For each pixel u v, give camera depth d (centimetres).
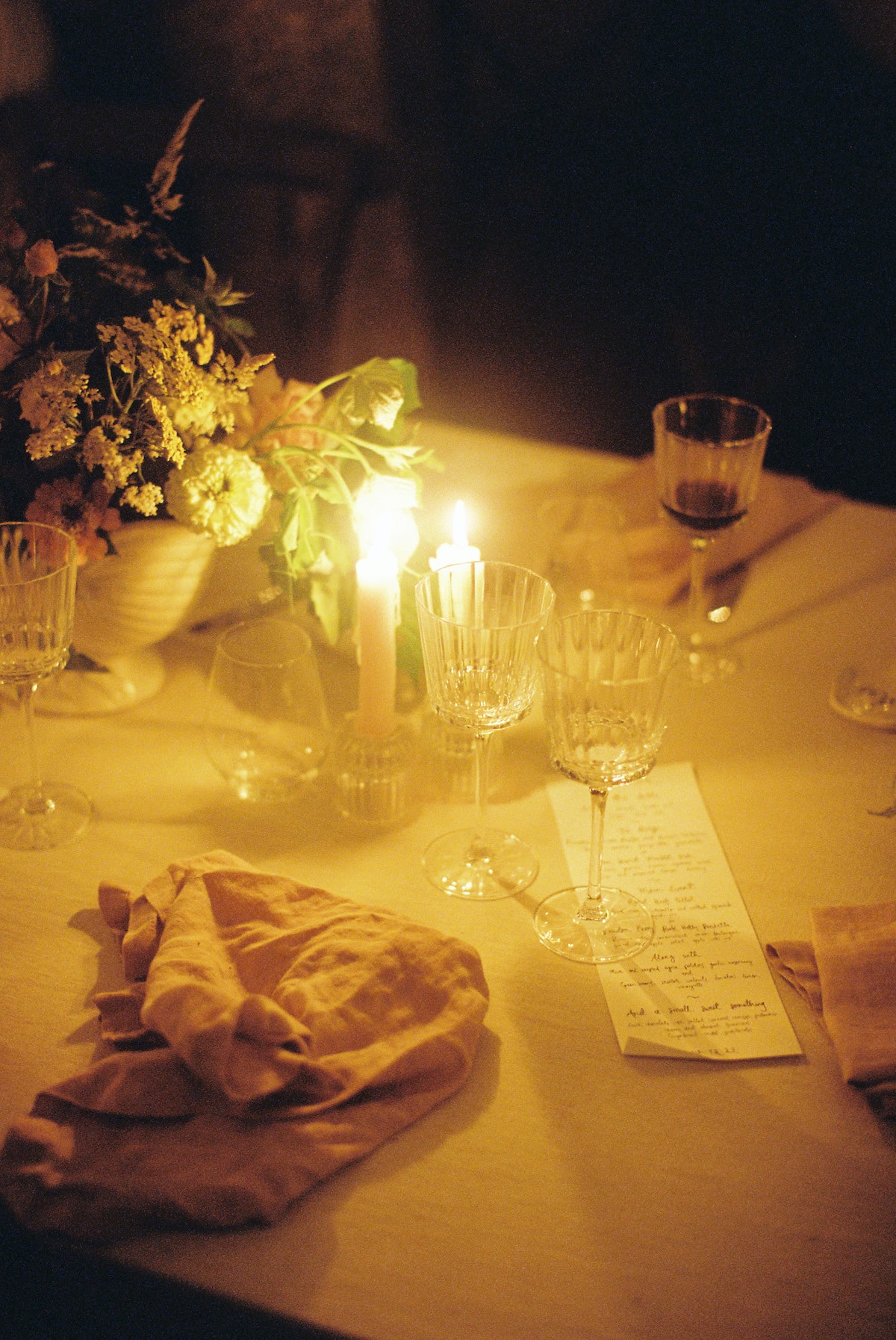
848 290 307
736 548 134
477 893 94
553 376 300
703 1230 68
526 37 288
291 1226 67
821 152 323
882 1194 70
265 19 247
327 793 106
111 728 114
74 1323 72
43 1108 71
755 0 298
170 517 101
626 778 84
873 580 133
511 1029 82
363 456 109
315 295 241
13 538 94
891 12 298
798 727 114
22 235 97
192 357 102
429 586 91
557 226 311
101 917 91
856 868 97
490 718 90
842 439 280
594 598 128
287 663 101
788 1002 84
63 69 267
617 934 90
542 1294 64
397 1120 73
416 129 269
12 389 95
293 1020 74
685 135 311
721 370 298
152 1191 65
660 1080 78
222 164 229
